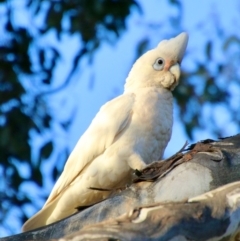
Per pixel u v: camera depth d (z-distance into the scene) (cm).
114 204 775
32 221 1020
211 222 683
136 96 1098
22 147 1750
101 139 1058
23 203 1797
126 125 1064
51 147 1739
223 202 697
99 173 1042
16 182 1775
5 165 1766
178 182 775
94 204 779
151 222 659
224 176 773
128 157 1042
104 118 1075
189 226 670
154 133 1071
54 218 1047
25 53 1823
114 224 652
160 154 1096
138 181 792
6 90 1800
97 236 638
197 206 688
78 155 1065
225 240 698
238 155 786
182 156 797
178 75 1131
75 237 639
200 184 771
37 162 1748
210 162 779
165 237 654
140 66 1153
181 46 1150
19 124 1764
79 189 1041
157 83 1134
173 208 677
